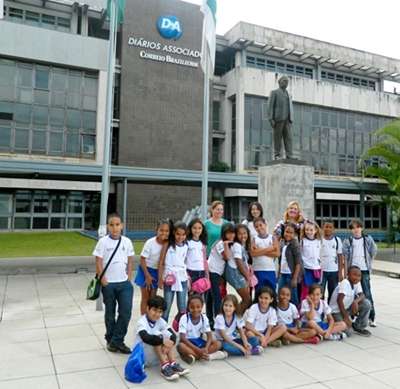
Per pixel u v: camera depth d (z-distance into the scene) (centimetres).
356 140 3341
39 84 2459
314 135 3170
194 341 464
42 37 2439
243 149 2905
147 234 2389
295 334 524
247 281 533
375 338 548
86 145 2552
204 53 1076
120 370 424
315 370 430
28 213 2441
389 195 2303
